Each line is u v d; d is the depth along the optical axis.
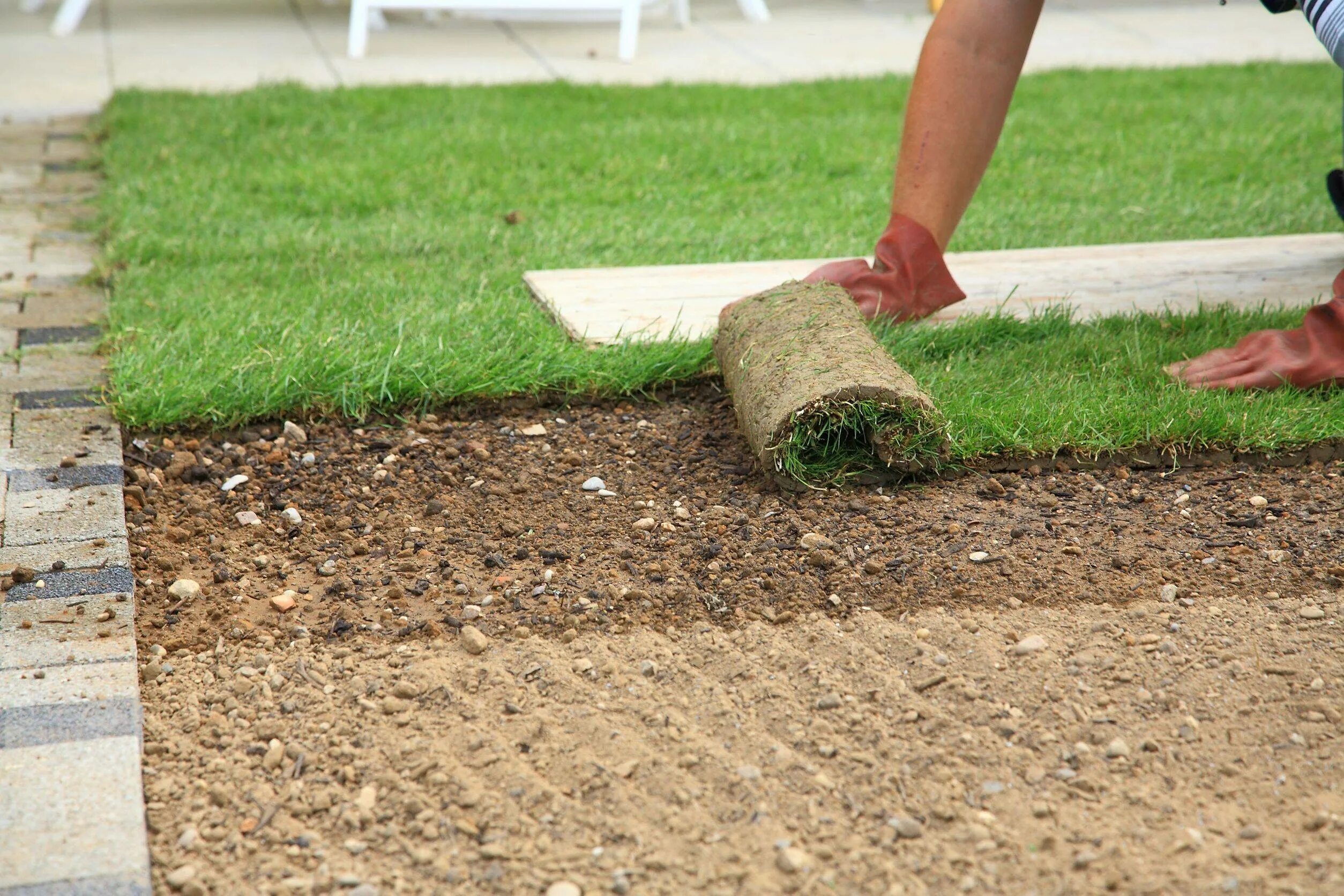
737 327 6.34
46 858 3.44
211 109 13.30
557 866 3.45
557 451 6.19
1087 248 8.88
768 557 5.12
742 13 21.92
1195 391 6.24
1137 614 4.63
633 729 4.03
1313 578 4.88
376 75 16.30
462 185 10.91
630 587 4.93
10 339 7.43
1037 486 5.70
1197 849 3.48
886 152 12.30
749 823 3.60
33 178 11.22
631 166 11.62
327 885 3.42
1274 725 3.99
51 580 4.87
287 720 4.12
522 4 17.11
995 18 6.88
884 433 5.52
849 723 4.02
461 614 4.77
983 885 3.37
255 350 6.77
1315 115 13.75
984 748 3.90
